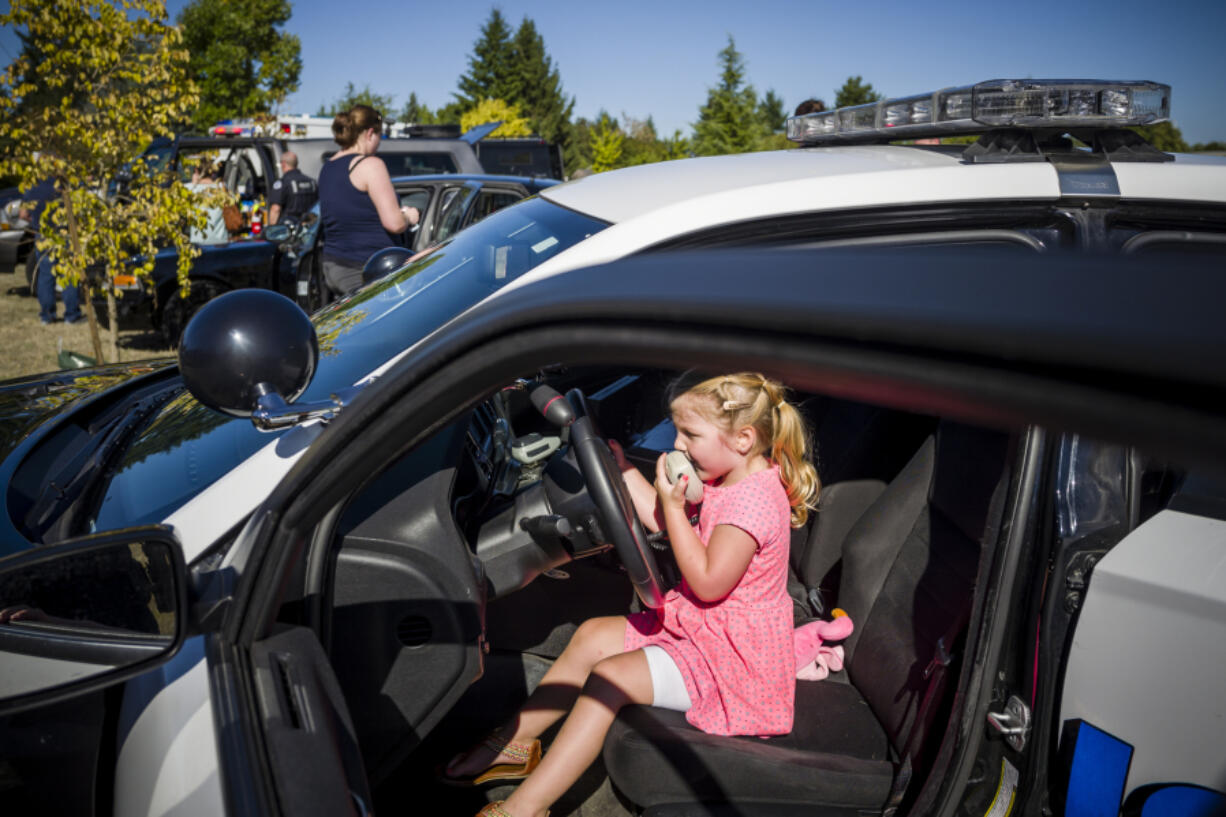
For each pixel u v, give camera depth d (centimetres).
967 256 48
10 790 127
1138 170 212
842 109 262
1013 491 146
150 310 800
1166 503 148
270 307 147
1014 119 209
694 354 58
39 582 104
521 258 221
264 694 104
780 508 188
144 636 110
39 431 226
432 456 163
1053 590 146
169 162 909
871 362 45
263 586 110
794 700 197
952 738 145
